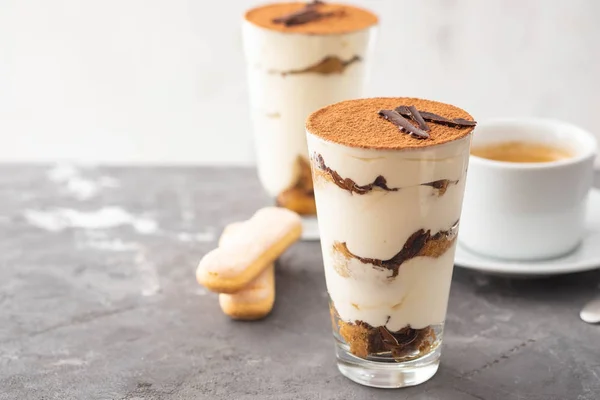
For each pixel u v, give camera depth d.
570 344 0.71
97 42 1.23
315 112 0.67
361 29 0.81
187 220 0.87
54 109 1.28
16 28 1.22
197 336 0.72
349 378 0.68
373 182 0.62
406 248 0.64
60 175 0.96
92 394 0.67
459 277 0.78
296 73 0.82
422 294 0.65
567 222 0.75
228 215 0.88
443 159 0.62
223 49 1.23
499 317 0.74
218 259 0.73
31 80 1.26
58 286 0.78
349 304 0.66
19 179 0.95
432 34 1.18
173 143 1.29
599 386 0.67
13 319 0.74
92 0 1.21
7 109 1.28
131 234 0.85
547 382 0.67
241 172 0.97
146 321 0.74
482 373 0.68
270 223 0.78
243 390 0.67
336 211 0.64
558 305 0.75
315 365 0.69
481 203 0.76
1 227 0.86
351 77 0.83
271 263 0.77
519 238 0.75
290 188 0.86
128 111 1.28
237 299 0.73
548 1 1.14
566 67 1.17
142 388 0.67
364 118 0.66
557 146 0.81
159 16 1.21
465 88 1.21
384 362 0.67
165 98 1.27
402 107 0.66
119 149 1.30
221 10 1.20
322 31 0.81
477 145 0.81
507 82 1.20
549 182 0.74
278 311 0.75
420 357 0.67
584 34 1.15
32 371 0.69
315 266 0.81
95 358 0.70
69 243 0.84
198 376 0.68
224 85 1.25
